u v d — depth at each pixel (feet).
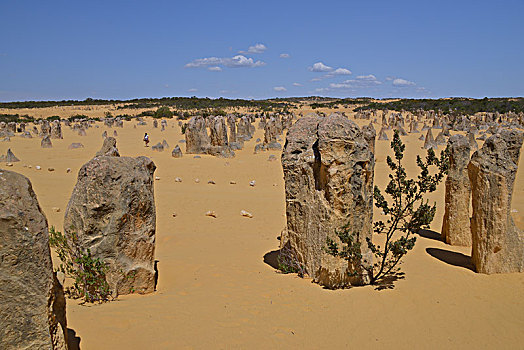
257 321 20.48
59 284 14.12
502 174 26.35
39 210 13.01
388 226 40.50
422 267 29.12
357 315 21.68
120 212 22.94
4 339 12.17
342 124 24.75
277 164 84.07
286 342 18.79
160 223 43.29
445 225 35.60
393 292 24.58
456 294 24.50
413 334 20.11
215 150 94.94
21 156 90.12
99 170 22.88
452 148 34.17
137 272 23.53
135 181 23.54
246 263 30.73
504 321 21.45
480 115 209.87
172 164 82.28
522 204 48.47
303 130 28.07
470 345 19.38
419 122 197.06
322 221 25.52
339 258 25.20
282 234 33.40
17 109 297.74
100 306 20.89
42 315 12.60
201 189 60.59
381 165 79.87
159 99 392.88
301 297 23.62
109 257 22.95
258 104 357.82
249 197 55.83
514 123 146.92
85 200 22.68
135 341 17.49
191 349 17.44
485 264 27.50
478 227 27.68
